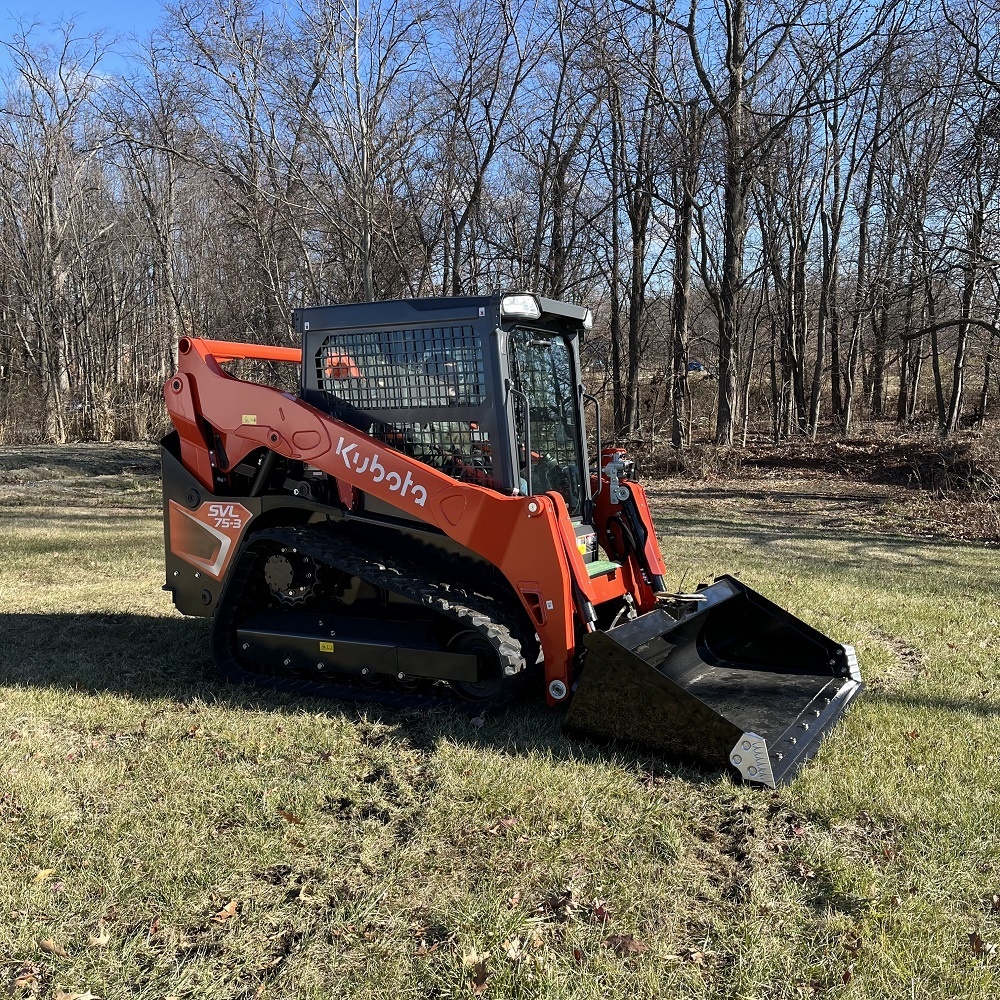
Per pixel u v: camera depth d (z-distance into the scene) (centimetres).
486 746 436
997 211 1602
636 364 2373
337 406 506
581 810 373
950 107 1959
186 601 564
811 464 2100
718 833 364
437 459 482
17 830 361
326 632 504
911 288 1705
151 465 1994
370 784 401
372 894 318
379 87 1728
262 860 338
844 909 312
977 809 377
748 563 946
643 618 448
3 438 2680
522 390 485
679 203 2270
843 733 457
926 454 1966
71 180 3025
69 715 488
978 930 299
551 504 443
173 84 2109
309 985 272
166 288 2834
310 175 1900
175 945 293
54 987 273
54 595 780
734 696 479
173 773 411
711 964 284
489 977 275
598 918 306
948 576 881
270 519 534
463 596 462
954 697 516
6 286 3103
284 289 2044
